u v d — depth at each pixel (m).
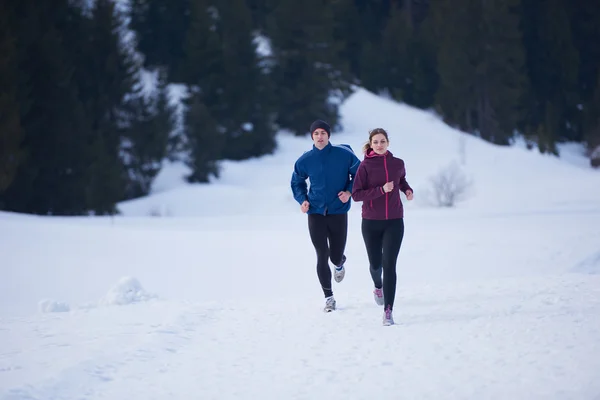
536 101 104.56
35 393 5.91
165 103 67.19
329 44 82.38
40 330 9.27
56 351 7.67
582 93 109.94
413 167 75.44
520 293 10.22
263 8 98.19
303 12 81.56
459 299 10.05
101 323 9.69
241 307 10.72
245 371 6.54
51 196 56.72
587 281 11.34
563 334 7.04
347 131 85.38
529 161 79.44
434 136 87.25
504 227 30.59
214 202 60.25
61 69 58.47
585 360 5.93
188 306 11.10
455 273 19.84
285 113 82.31
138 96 66.94
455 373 5.92
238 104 74.81
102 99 64.19
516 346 6.70
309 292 18.27
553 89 104.88
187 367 6.81
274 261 23.75
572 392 5.06
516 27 93.25
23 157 52.81
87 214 56.97
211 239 29.92
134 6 84.69
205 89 74.94
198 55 76.06
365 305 10.14
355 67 107.62
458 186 51.81
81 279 21.56
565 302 9.10
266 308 10.47
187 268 22.88
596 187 54.31
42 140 57.38
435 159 78.50
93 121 63.25
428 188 52.50
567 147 101.44
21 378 6.46
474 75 92.44
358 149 77.94
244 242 28.91
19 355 7.50
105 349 7.68
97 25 67.06
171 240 29.67
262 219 43.16
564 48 103.88
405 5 119.44
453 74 92.69
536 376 5.59
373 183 8.77
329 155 9.55
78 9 68.31
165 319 9.73
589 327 7.30
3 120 51.09
